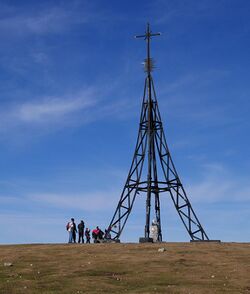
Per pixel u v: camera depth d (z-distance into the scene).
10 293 26.61
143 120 62.12
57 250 42.62
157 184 61.06
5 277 31.12
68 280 30.23
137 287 28.47
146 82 62.97
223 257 38.50
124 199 60.72
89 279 30.50
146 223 58.06
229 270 33.59
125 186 61.03
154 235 56.56
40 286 28.45
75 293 26.75
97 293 26.72
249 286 28.92
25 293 26.64
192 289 27.77
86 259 37.75
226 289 27.94
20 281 29.75
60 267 34.59
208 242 50.50
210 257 38.50
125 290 27.56
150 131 61.19
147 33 63.41
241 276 31.69
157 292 26.94
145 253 40.34
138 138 61.75
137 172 60.66
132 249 42.69
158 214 64.06
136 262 36.38
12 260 37.66
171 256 38.88
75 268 34.22
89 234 54.84
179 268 34.25
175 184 60.75
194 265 35.41
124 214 60.25
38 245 47.56
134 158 61.19
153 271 33.22
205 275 32.00
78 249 43.03
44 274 32.25
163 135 62.00
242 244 46.69
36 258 38.41
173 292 27.00
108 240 56.72
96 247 44.19
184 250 41.78
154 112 62.41
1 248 45.34
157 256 38.88
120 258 38.09
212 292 27.11
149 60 63.22
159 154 61.75
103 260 37.22
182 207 60.34
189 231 59.47
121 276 31.66
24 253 40.94
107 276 31.64
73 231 52.03
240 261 36.91
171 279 30.64
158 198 64.31
